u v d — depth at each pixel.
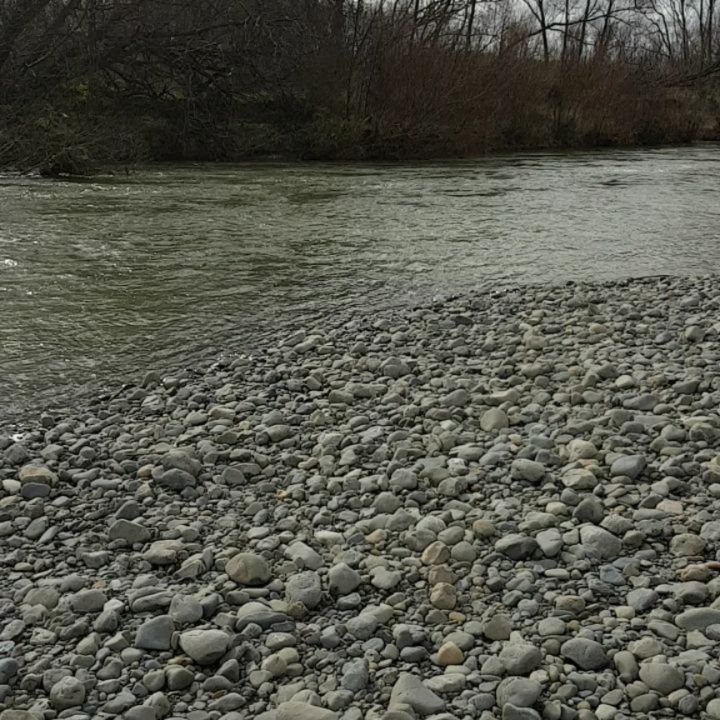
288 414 5.40
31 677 2.91
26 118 20.03
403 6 25.27
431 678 2.89
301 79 25.70
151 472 4.50
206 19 24.34
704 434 4.73
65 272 9.19
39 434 5.12
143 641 3.08
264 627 3.18
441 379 5.94
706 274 9.41
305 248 10.71
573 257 10.36
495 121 27.81
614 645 3.01
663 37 54.50
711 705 2.69
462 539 3.79
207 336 7.15
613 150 29.19
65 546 3.82
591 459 4.51
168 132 23.36
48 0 21.70
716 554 3.58
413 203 14.78
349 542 3.83
